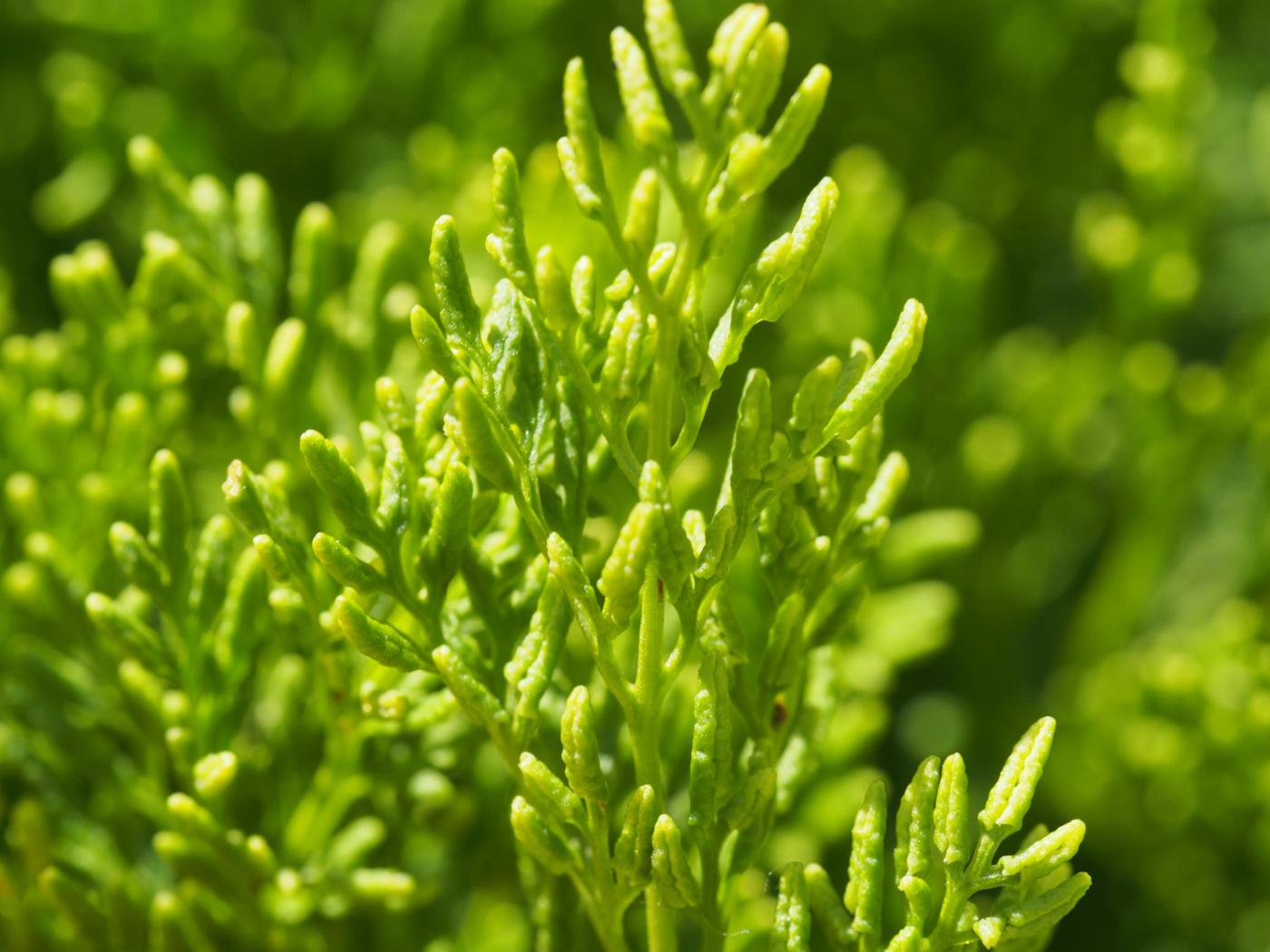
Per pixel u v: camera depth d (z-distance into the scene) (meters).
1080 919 0.25
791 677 0.17
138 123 0.28
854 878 0.16
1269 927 0.24
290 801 0.19
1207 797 0.24
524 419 0.16
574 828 0.17
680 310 0.15
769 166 0.15
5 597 0.21
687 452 0.16
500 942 0.21
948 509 0.27
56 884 0.19
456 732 0.19
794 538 0.17
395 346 0.21
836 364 0.16
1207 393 0.27
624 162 0.24
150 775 0.20
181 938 0.19
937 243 0.26
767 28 0.15
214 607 0.19
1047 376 0.28
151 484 0.19
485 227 0.24
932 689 0.27
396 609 0.18
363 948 0.20
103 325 0.22
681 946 0.21
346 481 0.16
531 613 0.17
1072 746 0.25
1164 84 0.28
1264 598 0.26
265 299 0.21
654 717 0.16
